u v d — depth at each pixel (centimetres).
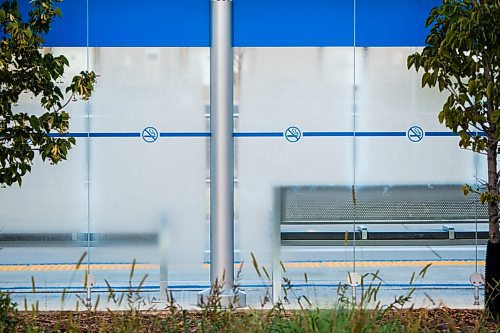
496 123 986
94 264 1281
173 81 1277
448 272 1298
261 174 1283
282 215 1288
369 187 1290
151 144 1280
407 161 1289
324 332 734
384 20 1277
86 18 1268
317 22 1277
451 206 1294
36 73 984
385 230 1293
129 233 1282
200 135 1280
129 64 1273
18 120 1004
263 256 1288
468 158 1291
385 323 786
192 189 1284
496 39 984
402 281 1297
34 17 1016
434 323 964
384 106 1286
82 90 1017
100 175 1278
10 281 1275
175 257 1286
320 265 1290
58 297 1275
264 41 1273
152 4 1271
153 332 859
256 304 1267
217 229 1239
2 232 1272
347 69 1282
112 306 1244
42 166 1273
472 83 990
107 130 1276
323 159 1286
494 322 1016
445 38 992
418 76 1284
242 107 1278
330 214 1289
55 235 1277
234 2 1270
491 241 1047
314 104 1282
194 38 1273
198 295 1242
